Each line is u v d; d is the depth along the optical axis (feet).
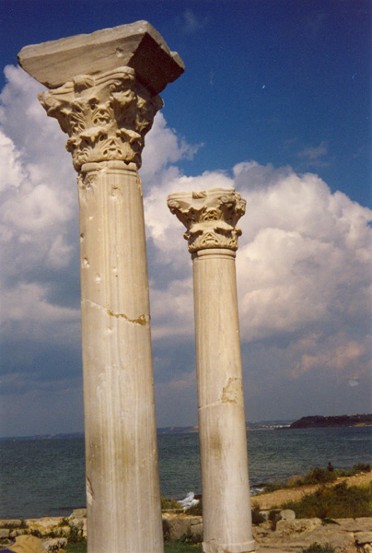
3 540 83.05
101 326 27.35
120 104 28.55
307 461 256.52
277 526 76.13
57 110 29.99
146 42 28.22
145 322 28.02
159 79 30.71
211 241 45.06
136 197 29.09
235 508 42.06
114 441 26.61
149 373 27.76
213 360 43.52
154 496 26.99
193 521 82.17
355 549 67.72
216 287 44.50
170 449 458.91
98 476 26.58
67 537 83.46
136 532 26.18
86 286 28.04
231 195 45.32
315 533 71.61
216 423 42.86
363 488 98.48
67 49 29.19
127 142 29.25
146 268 28.78
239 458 42.78
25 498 183.52
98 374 27.14
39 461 404.36
